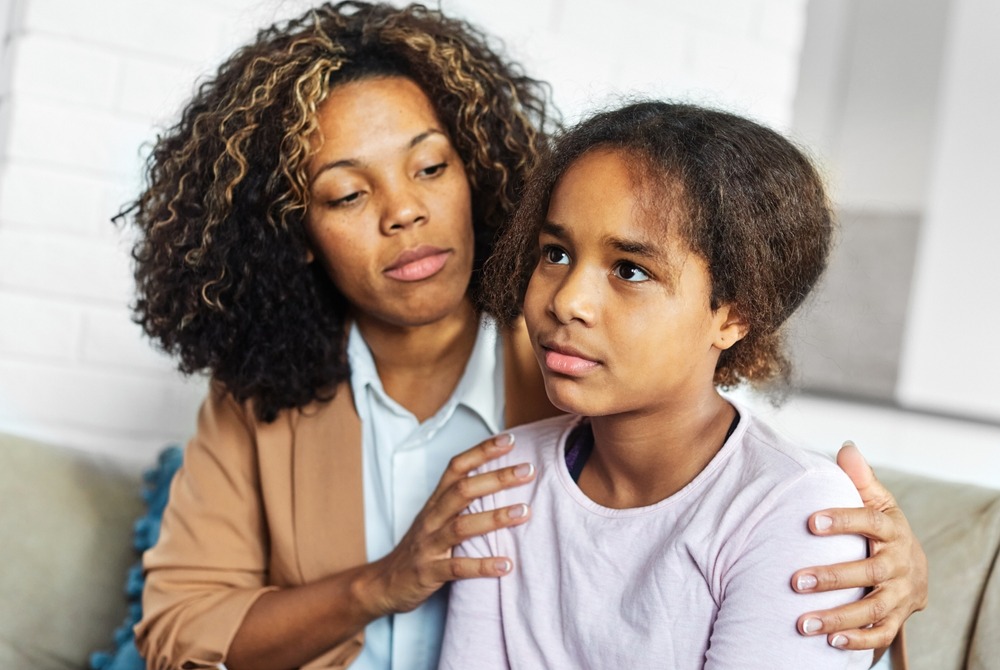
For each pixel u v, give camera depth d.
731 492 0.86
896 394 3.35
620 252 0.81
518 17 1.72
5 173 1.51
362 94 1.07
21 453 1.46
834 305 3.37
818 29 3.63
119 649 1.36
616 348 0.81
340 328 1.17
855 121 3.58
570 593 0.92
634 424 0.88
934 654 1.10
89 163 1.54
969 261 3.32
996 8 3.32
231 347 1.15
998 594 1.10
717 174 0.83
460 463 1.01
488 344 1.15
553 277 0.85
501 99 1.17
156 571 1.19
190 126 1.18
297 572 1.14
